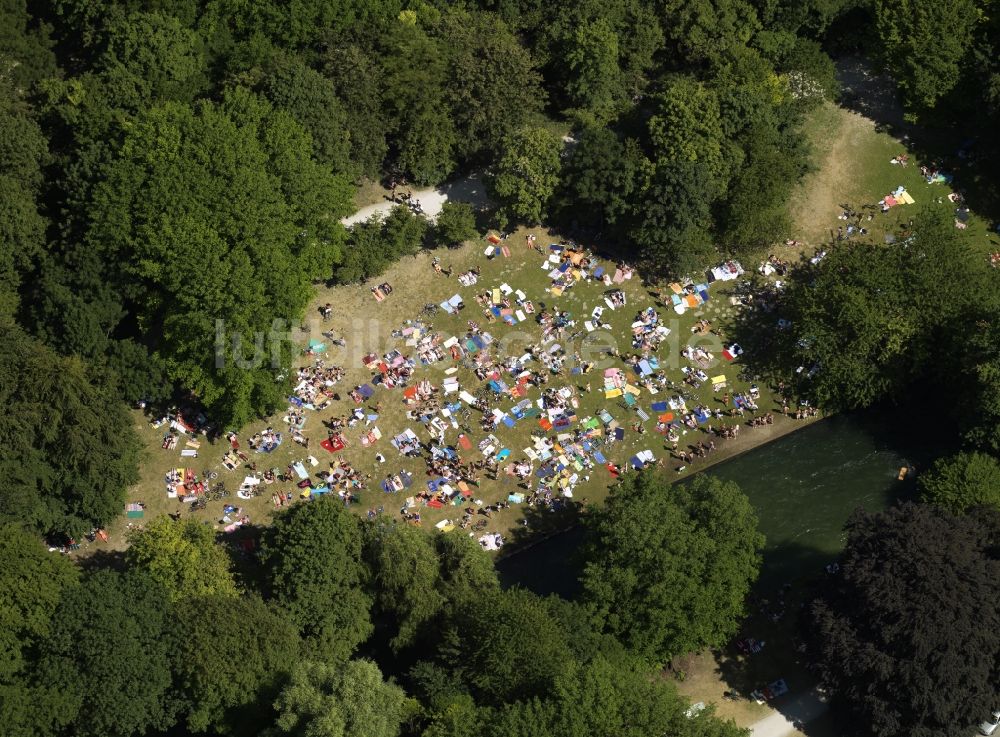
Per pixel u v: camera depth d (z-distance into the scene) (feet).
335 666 438.81
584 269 558.15
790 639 481.46
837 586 453.58
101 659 428.15
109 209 497.87
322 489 513.04
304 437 521.65
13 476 468.34
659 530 460.55
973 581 440.04
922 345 517.14
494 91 549.13
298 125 523.29
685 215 536.01
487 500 514.27
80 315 499.10
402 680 466.70
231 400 499.92
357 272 538.47
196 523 476.54
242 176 501.56
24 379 472.44
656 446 527.81
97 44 560.61
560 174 549.54
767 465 526.98
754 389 540.11
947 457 514.27
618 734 412.16
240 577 487.61
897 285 523.70
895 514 461.37
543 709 417.49
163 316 506.48
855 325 517.55
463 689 438.81
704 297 555.28
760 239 551.59
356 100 543.80
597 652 446.19
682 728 418.72
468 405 529.86
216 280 485.56
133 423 504.43
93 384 497.05
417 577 459.32
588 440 526.57
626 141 545.03
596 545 469.98
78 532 490.90
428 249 558.15
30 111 539.70
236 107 523.70
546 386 535.19
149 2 559.38
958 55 560.20
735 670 475.31
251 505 510.17
